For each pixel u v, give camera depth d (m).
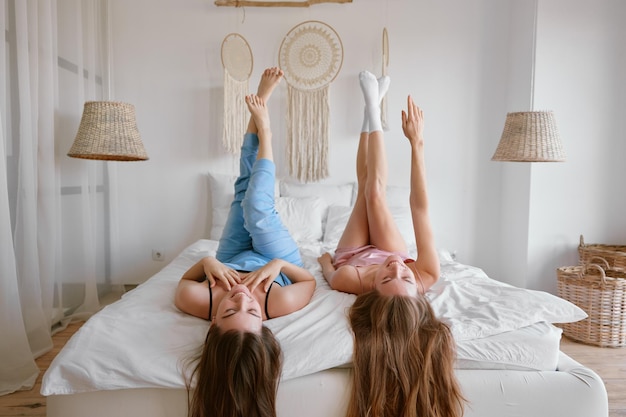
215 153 3.61
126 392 1.27
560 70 3.15
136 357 1.25
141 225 3.64
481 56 3.57
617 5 3.12
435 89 3.58
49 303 2.41
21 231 2.17
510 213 3.46
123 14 3.55
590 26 3.13
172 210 3.63
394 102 3.58
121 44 3.56
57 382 1.23
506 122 2.86
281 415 1.29
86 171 2.87
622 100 3.14
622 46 3.13
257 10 3.56
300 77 3.53
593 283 2.59
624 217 3.17
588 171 3.17
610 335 2.57
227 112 3.48
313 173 3.54
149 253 3.66
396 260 1.49
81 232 2.86
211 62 3.57
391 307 1.35
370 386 1.28
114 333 1.34
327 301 1.60
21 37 2.14
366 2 3.54
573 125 3.16
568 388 1.35
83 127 2.66
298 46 3.52
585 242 3.20
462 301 1.65
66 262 2.79
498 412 1.33
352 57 3.56
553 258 3.20
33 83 2.26
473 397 1.33
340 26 3.55
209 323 1.46
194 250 2.67
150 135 3.61
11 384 1.92
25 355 1.99
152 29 3.56
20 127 2.16
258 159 1.88
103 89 3.35
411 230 3.09
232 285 1.50
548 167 3.17
